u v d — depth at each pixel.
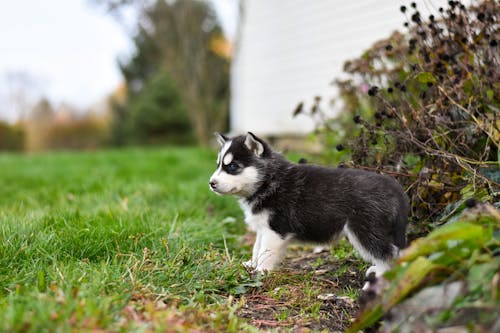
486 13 1.36
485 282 0.88
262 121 3.78
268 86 3.71
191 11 6.00
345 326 1.06
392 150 1.38
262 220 1.27
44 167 2.93
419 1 1.90
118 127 8.30
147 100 7.37
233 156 1.29
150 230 1.34
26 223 1.29
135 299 1.03
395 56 1.54
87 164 3.04
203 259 1.21
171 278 1.13
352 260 1.35
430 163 1.33
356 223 1.17
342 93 1.75
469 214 1.00
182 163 2.82
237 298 1.14
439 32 1.39
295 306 1.12
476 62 1.35
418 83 1.44
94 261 1.21
